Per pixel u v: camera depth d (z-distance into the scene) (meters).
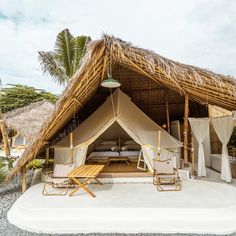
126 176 5.28
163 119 8.70
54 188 4.82
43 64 11.15
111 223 3.36
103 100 8.30
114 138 8.50
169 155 5.71
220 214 3.44
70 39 10.45
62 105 4.28
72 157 5.38
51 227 3.31
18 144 14.95
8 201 4.60
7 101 17.52
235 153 7.15
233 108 5.86
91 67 4.10
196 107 8.28
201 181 5.31
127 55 3.96
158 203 3.74
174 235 3.09
